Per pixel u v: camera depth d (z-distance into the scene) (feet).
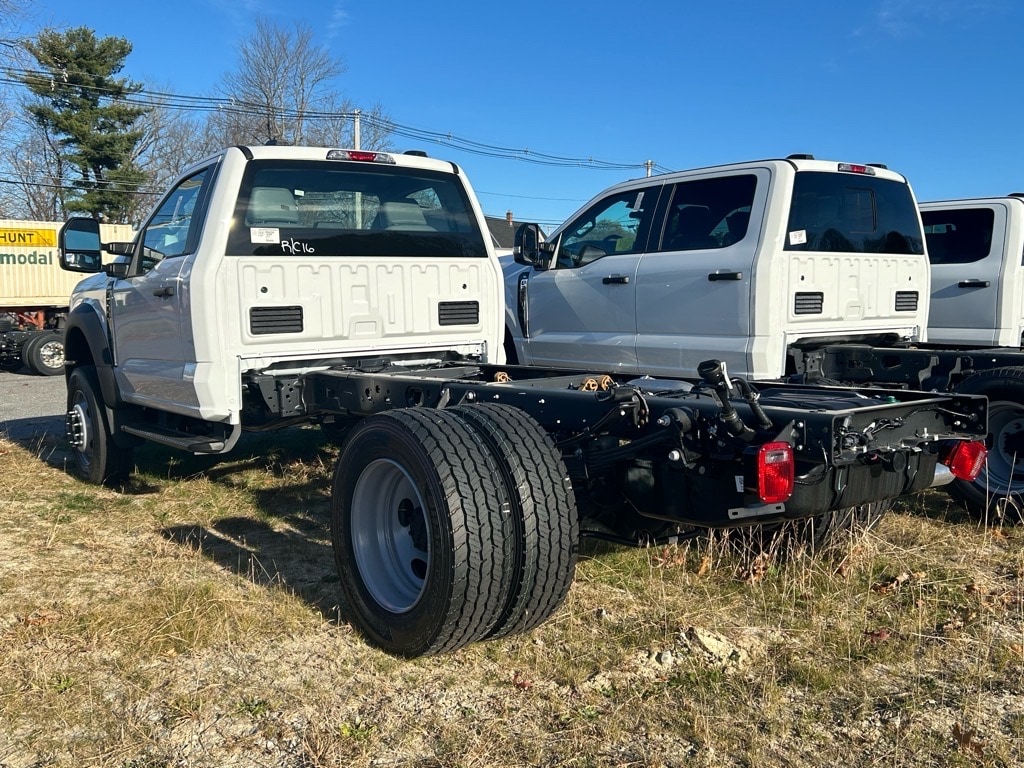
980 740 9.35
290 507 18.62
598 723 9.71
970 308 24.00
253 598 13.19
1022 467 16.76
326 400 16.08
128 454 20.35
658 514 11.21
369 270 16.97
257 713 9.97
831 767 8.91
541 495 10.50
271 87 152.46
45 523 17.38
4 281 57.21
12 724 9.70
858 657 11.34
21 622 12.34
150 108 136.05
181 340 16.19
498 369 17.26
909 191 21.84
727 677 10.75
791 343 19.08
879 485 10.78
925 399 11.57
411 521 11.82
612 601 13.02
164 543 16.06
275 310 15.98
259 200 15.97
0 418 32.94
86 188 131.64
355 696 10.37
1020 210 23.30
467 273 18.40
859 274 20.24
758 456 9.45
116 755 9.11
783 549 14.29
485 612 10.45
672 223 20.99
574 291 23.06
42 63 125.90
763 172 19.22
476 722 9.75
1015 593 13.35
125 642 11.69
